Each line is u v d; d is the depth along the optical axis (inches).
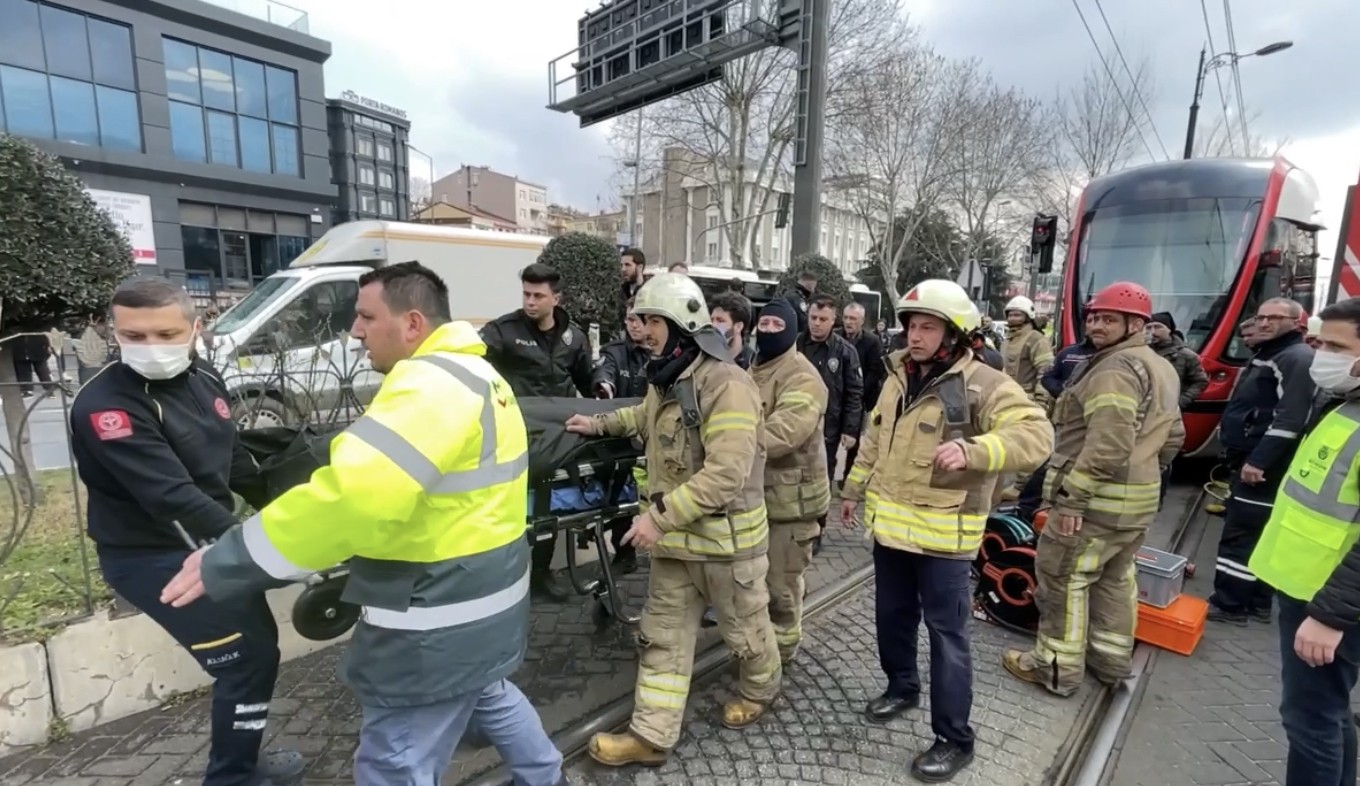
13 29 677.9
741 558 102.1
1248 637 152.1
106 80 741.9
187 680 118.3
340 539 58.1
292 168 922.7
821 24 374.6
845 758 106.7
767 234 1843.0
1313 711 84.0
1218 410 269.0
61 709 106.4
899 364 112.3
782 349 126.6
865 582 177.5
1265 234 277.6
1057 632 124.6
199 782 97.5
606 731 111.0
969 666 102.9
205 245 847.7
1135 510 119.9
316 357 163.3
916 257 1451.8
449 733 70.6
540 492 111.0
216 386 92.0
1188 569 187.8
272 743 105.4
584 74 549.6
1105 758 108.3
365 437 58.2
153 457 79.3
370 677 66.3
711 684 126.6
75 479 110.0
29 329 192.2
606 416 113.2
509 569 70.8
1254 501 154.1
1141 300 119.2
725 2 418.3
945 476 100.5
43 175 184.1
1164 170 308.5
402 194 1727.4
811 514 125.4
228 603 83.0
